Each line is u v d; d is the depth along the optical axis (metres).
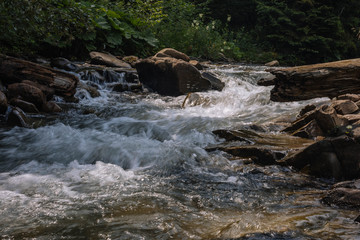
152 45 14.19
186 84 9.18
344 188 2.81
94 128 5.70
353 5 22.81
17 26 6.51
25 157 4.15
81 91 8.17
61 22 7.04
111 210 2.65
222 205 2.78
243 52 19.59
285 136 4.64
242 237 2.16
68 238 2.21
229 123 6.01
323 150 3.55
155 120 6.43
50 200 2.86
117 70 10.08
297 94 4.43
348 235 2.17
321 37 20.78
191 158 4.07
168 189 3.16
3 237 2.22
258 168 3.73
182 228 2.34
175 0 18.16
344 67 4.31
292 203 2.81
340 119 4.28
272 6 21.88
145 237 2.22
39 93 6.56
